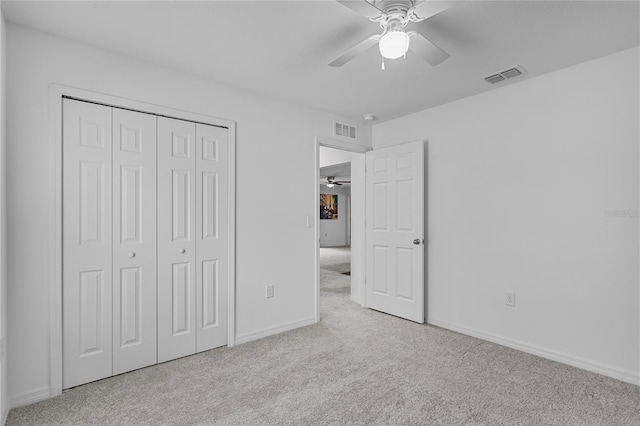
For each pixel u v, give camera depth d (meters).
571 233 2.55
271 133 3.21
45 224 2.08
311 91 3.05
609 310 2.37
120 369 2.38
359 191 4.39
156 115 2.55
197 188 2.75
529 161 2.78
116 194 2.37
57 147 2.13
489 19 1.92
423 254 3.48
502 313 2.95
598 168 2.42
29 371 2.03
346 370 2.46
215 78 2.78
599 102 2.42
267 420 1.87
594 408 1.97
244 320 3.02
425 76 2.72
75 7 1.83
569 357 2.55
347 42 2.21
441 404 2.02
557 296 2.62
